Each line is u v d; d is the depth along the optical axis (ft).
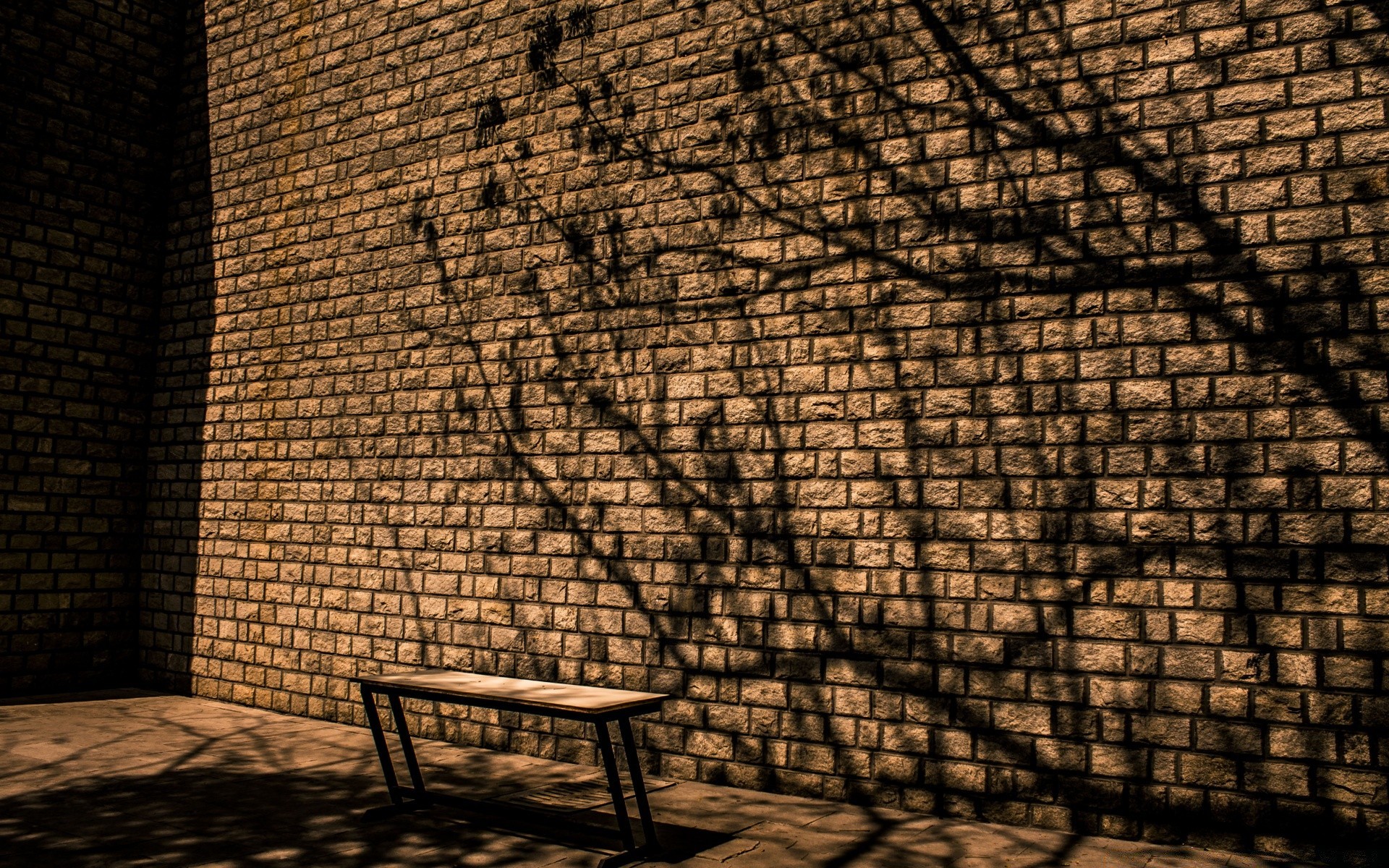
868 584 17.20
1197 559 14.80
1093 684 15.31
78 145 27.61
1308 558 14.14
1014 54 16.81
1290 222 14.65
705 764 18.44
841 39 18.45
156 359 28.96
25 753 19.86
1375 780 13.53
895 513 17.08
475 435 22.22
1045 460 15.98
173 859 13.66
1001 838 14.90
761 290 18.81
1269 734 14.16
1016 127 16.71
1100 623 15.35
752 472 18.53
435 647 22.24
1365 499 13.87
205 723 23.26
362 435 24.12
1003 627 16.03
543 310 21.52
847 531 17.48
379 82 24.93
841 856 14.01
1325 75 14.61
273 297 26.35
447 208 23.31
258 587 25.62
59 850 13.98
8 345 25.98
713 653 18.57
